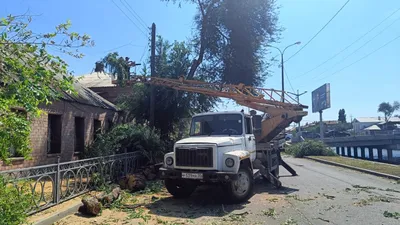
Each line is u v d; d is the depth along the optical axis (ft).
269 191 31.35
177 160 26.48
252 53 66.44
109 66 51.83
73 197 24.88
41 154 37.50
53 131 41.39
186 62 65.26
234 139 27.96
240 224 19.54
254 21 65.82
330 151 83.35
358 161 61.82
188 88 42.47
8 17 11.51
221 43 66.64
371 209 23.22
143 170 38.06
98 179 28.81
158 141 45.96
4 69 11.25
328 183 36.37
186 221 20.33
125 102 62.95
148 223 19.86
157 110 62.54
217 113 31.45
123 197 27.07
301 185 34.99
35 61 11.85
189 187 28.63
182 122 65.67
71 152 43.68
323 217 21.02
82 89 54.95
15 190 13.41
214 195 29.58
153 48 55.57
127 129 44.75
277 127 36.40
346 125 353.10
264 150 34.24
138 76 47.19
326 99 127.65
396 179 38.70
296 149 85.92
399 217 20.93
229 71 66.59
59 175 22.91
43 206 20.97
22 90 10.97
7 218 12.12
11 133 11.33
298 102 37.81
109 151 40.86
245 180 26.50
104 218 20.86
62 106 42.06
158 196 28.94
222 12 63.87
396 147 177.47
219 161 25.50
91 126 50.11
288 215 21.65
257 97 37.04
